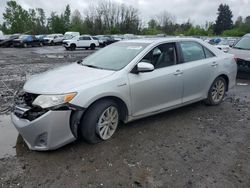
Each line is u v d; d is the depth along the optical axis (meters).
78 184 3.17
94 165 3.55
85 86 3.82
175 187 3.14
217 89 6.02
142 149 4.00
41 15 80.00
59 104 3.60
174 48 5.13
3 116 5.36
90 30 75.69
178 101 5.17
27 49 31.33
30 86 3.95
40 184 3.16
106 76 4.14
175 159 3.74
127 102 4.30
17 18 66.88
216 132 4.68
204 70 5.50
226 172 3.45
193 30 77.31
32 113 3.67
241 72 9.30
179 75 5.00
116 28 75.31
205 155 3.87
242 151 4.02
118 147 4.03
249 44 9.84
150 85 4.55
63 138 3.71
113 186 3.14
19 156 3.75
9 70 12.06
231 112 5.74
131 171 3.43
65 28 81.19
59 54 23.30
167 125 4.93
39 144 3.70
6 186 3.11
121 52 4.88
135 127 4.79
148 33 78.75
